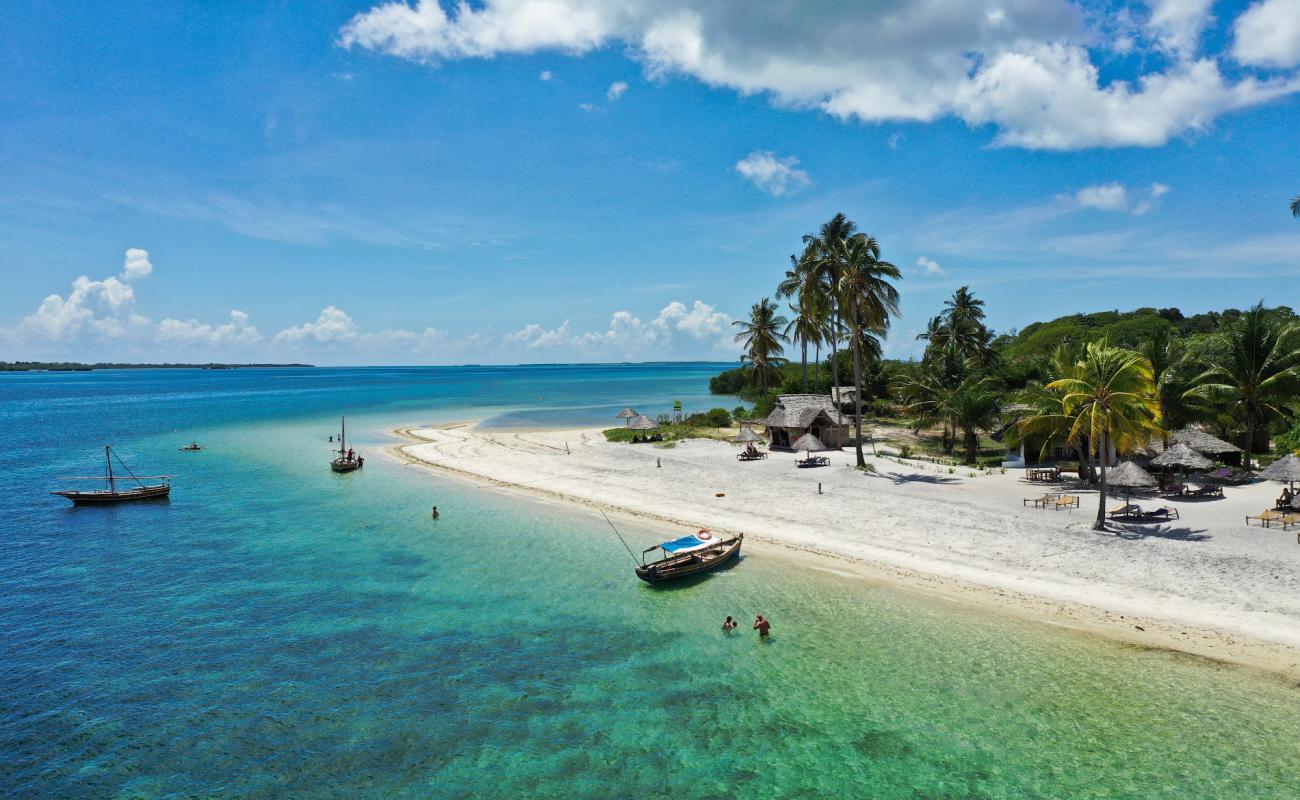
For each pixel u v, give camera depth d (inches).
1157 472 1676.9
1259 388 1683.1
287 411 4660.4
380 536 1446.9
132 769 668.7
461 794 630.5
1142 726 698.8
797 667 847.7
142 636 959.0
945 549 1204.5
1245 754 650.8
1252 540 1130.7
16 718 754.8
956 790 619.8
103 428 3597.4
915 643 892.0
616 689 810.8
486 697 796.6
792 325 3206.2
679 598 1074.1
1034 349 4042.8
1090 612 941.8
